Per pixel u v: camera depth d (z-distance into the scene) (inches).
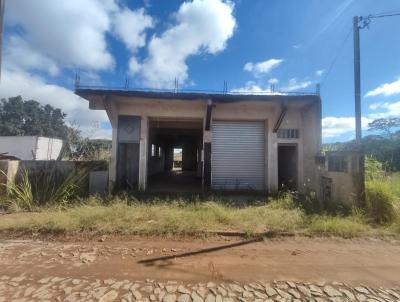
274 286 136.3
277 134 450.6
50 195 323.9
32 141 784.3
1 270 150.1
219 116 450.6
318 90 400.5
